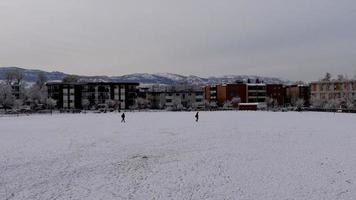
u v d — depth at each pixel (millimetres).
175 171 28562
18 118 95500
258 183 24750
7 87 139625
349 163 30781
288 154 35500
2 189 23438
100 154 36188
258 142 44344
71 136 51531
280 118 89562
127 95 177625
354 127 63000
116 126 68188
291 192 22609
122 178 26406
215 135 52031
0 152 37281
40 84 184875
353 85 178375
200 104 197000
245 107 153250
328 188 23375
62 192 22828
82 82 183250
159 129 61625
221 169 29094
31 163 31609
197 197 21812
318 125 67688
